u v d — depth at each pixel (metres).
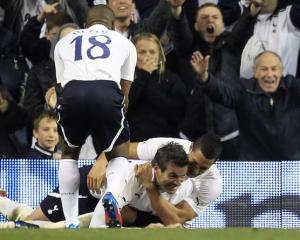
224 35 29.62
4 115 29.03
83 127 20.55
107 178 20.52
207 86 29.17
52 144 28.50
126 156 20.98
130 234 17.75
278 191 27.80
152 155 22.41
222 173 27.72
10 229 18.34
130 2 29.22
